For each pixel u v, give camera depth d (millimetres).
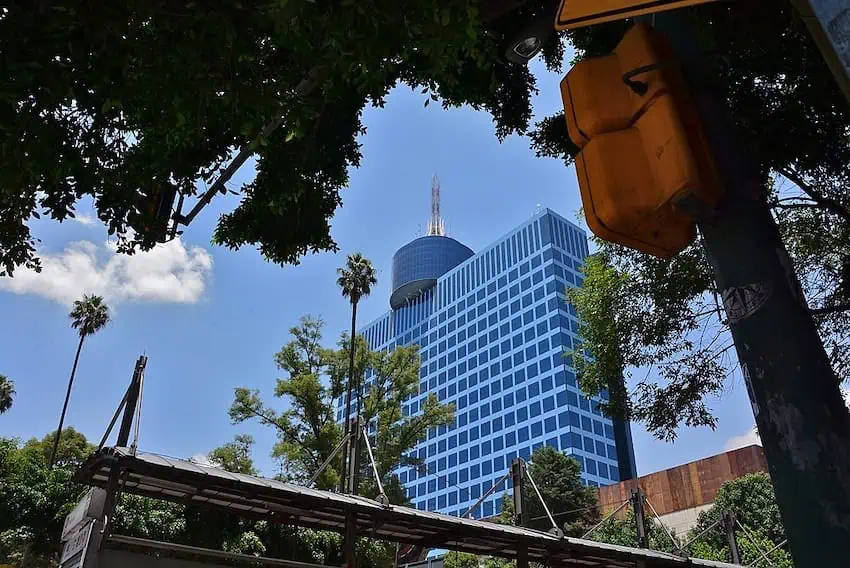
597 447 75000
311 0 2904
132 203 5297
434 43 3117
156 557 6512
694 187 1358
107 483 6730
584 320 11711
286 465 29750
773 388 1231
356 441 10805
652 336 10008
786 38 5539
